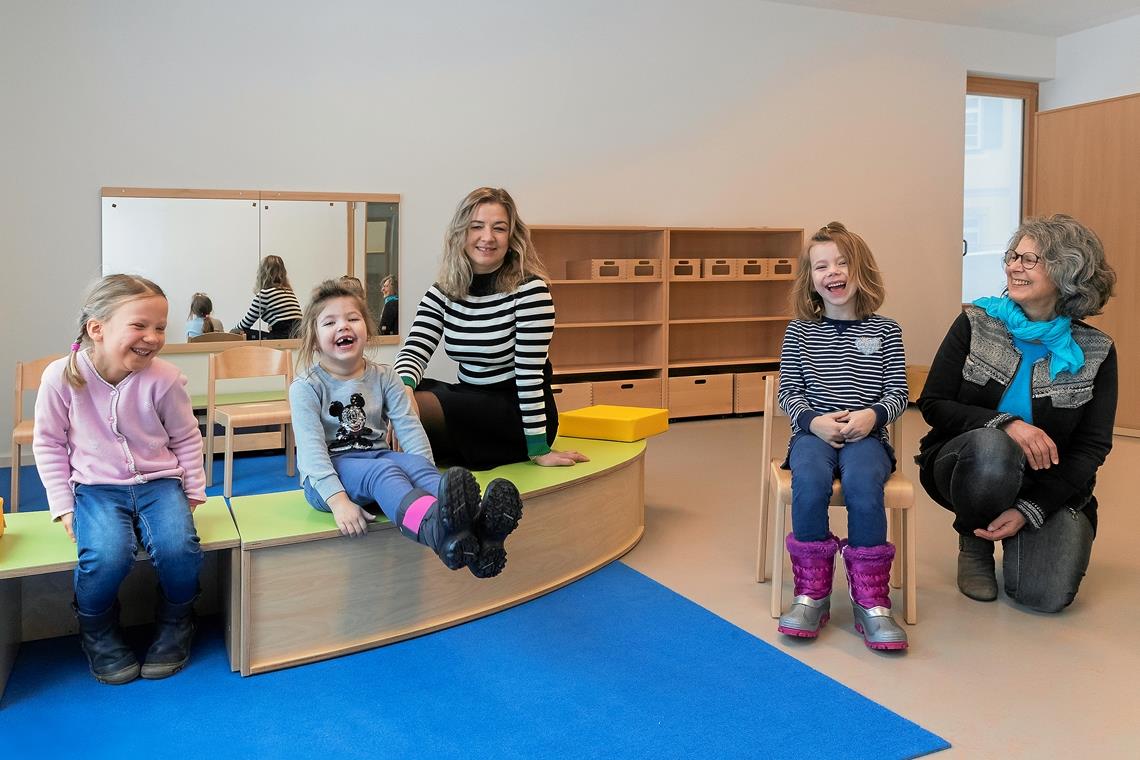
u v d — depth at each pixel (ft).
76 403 6.62
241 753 5.58
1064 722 5.95
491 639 7.38
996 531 7.86
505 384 9.46
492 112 18.43
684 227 19.76
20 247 15.37
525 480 8.54
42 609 7.28
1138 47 22.21
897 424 8.39
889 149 22.44
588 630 7.56
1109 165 17.51
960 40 22.94
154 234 16.06
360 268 17.53
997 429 7.71
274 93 16.72
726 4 20.45
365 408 7.63
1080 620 7.78
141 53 15.81
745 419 20.02
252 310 16.76
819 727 5.86
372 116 17.47
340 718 6.04
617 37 19.44
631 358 20.56
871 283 8.08
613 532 9.64
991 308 8.32
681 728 5.87
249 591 6.70
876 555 7.19
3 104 15.10
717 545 10.09
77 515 6.52
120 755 5.55
